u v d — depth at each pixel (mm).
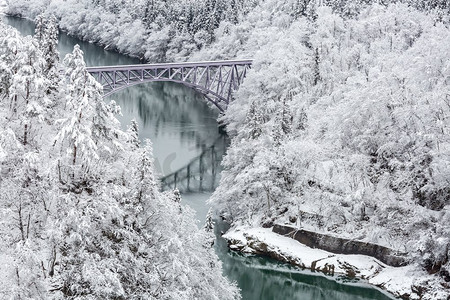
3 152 29828
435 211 67000
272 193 75562
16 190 30891
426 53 92375
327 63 110875
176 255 33438
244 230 73812
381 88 77188
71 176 32625
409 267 64125
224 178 80250
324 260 67500
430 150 68375
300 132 82812
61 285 30281
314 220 71688
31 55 34531
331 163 77188
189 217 40906
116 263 31406
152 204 34344
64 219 29750
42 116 33125
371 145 76688
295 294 63031
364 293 62719
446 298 58250
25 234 31766
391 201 69062
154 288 33000
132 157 36812
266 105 104875
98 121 32625
